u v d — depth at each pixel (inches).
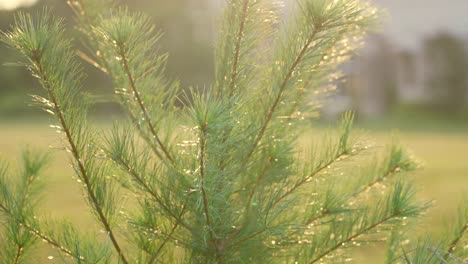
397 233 97.5
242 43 93.3
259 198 92.4
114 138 89.3
